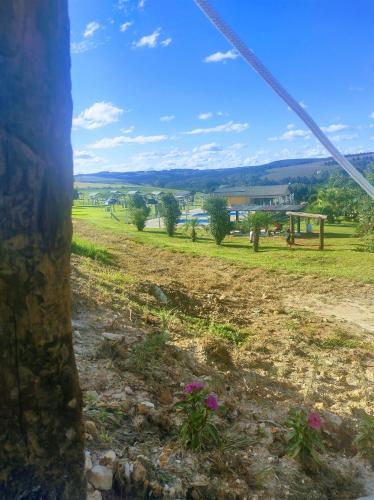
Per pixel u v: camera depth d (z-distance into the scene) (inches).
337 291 529.7
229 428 157.8
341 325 397.7
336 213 1721.2
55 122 80.1
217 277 588.7
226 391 197.0
